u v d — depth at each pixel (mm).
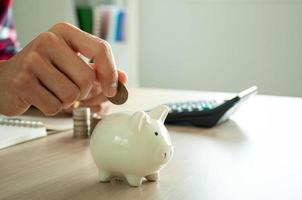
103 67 406
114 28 1861
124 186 358
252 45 1751
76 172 401
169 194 336
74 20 1806
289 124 641
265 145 506
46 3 1828
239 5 1747
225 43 1812
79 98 430
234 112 692
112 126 364
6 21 1225
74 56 417
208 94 995
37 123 584
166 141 365
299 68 1670
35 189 351
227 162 431
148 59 2006
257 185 355
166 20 1932
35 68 427
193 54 1898
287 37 1671
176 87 1967
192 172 396
